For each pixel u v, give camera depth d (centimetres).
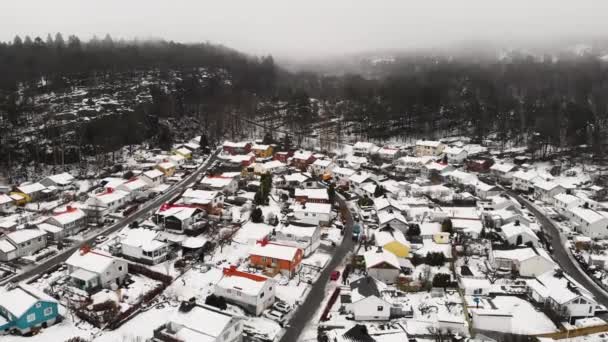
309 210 8500
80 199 9544
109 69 17800
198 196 8969
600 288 6334
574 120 13962
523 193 10706
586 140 13525
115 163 12150
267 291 5681
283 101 19712
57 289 5953
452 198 9869
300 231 7400
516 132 14862
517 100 17600
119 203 9169
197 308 4941
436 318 5441
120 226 8238
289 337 5109
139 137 13988
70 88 15638
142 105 15450
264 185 9631
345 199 10181
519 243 7319
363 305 5406
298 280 6438
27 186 9575
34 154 11738
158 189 10350
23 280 6231
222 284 5666
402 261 6831
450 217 8338
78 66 17088
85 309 5416
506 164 12200
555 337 5112
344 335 4816
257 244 6894
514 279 6456
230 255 7088
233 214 8812
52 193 9856
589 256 7025
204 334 4553
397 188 10338
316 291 6175
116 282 6181
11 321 4991
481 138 14750
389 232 7469
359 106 18100
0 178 10825
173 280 6262
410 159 12356
